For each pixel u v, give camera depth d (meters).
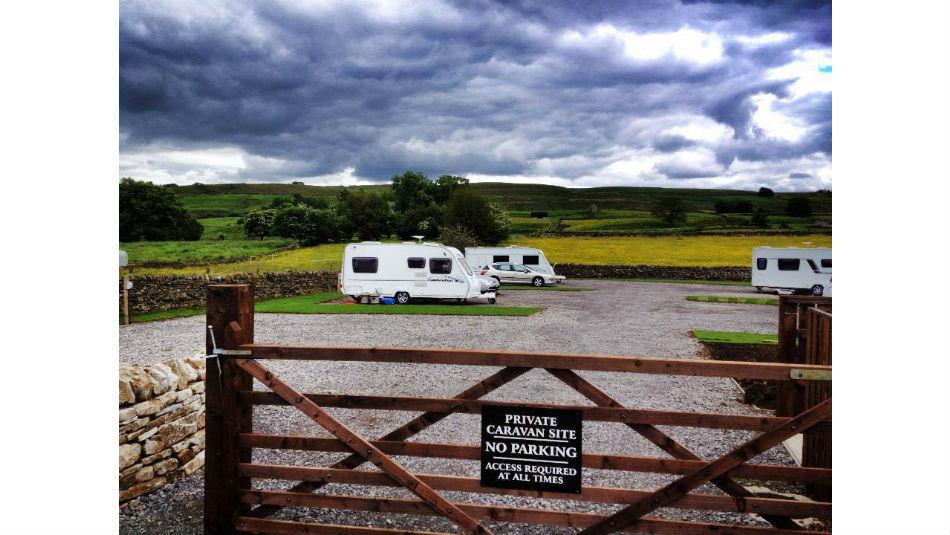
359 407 3.97
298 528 4.12
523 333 15.05
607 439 6.46
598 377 9.73
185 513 4.68
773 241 58.66
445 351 3.76
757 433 6.78
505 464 3.84
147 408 5.00
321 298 25.39
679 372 3.56
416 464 5.84
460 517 3.86
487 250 36.91
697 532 3.76
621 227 75.81
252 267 35.97
